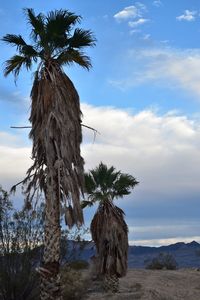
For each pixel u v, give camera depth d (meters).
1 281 19.25
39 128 19.03
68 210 18.28
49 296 17.66
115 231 26.95
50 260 17.94
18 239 19.72
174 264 44.41
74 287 24.05
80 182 19.02
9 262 19.50
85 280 26.41
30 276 19.47
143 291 27.42
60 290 17.91
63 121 18.91
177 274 35.88
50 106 19.00
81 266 30.61
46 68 19.73
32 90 19.78
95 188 27.86
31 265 19.67
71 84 19.80
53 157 18.61
